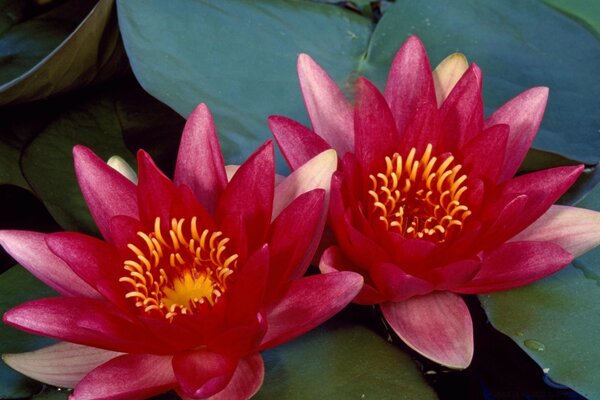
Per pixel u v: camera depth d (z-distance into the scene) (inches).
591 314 29.5
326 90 30.6
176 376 27.7
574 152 32.1
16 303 29.9
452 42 34.1
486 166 29.3
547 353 28.9
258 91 32.8
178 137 33.1
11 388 28.9
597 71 33.6
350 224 28.6
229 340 27.7
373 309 30.2
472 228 28.6
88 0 35.4
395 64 30.7
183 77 32.6
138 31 32.7
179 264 29.1
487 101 33.1
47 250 28.8
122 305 28.0
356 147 29.5
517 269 29.1
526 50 34.0
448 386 29.6
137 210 29.1
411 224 29.7
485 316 30.6
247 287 27.9
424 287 28.8
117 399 27.7
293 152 29.9
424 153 29.5
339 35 34.4
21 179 31.8
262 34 33.8
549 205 29.3
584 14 34.6
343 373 28.8
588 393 28.4
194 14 33.4
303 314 28.2
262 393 28.5
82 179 29.1
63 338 27.9
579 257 30.3
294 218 28.4
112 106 33.5
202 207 28.6
